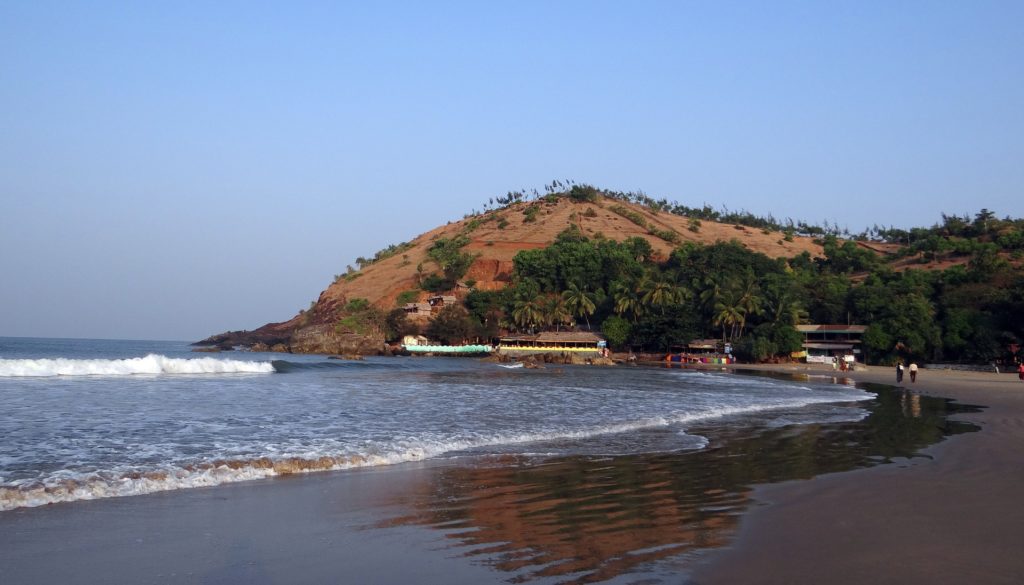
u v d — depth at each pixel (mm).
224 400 31375
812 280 125188
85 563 9250
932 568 9062
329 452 17859
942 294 110750
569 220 194000
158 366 52281
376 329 143375
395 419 25562
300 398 33531
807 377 71062
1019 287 92062
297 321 179625
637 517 11922
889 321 97750
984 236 157375
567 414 28859
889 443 21234
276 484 14320
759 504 12867
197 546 10062
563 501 13133
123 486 13594
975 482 14703
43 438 19156
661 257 163500
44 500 12430
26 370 45219
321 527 11148
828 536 10594
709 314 117500
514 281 150250
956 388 52000
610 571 9039
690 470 16469
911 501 12914
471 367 90125
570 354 117562
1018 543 10195
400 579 8758
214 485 14086
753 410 32312
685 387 50156
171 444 18625
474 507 12602
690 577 8781
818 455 18859
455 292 154625
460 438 21047
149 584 8531
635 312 124875
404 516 11898
